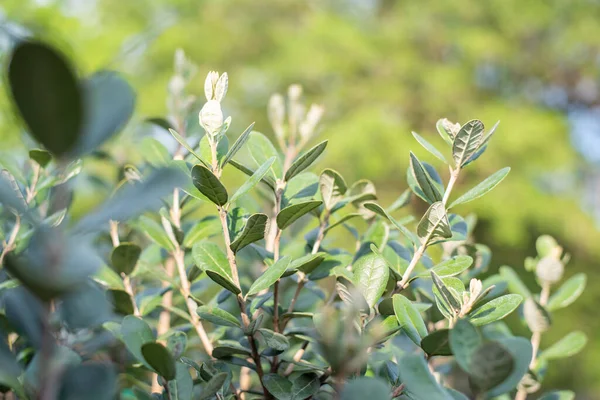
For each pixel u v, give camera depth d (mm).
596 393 4914
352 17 6523
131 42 818
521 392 931
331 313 750
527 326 999
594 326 5273
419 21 6000
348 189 897
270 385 777
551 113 6059
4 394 735
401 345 916
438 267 800
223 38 6090
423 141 805
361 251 878
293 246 910
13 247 817
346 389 646
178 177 619
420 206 5191
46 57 555
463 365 652
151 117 1010
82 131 576
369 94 5762
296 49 5895
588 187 6293
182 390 739
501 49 5855
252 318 801
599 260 5586
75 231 605
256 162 839
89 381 652
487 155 5418
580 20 6027
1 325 779
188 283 904
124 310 860
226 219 790
